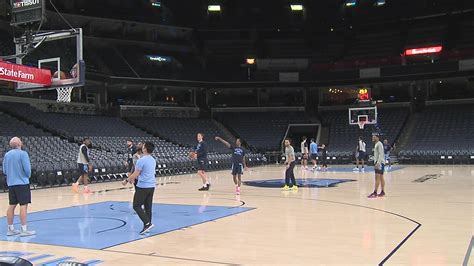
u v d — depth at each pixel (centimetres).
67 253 644
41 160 1838
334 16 3828
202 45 3819
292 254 621
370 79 3516
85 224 874
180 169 2362
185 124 3403
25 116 2450
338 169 2534
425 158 2934
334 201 1156
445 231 759
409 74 3406
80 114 2916
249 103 3897
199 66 3712
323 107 3809
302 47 3941
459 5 3425
